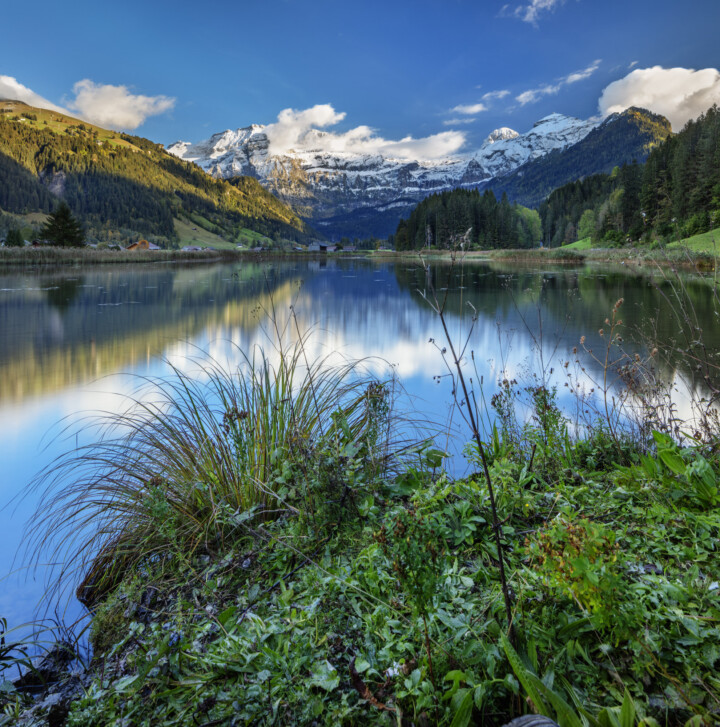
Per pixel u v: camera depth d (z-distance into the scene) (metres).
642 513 2.33
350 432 3.20
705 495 2.32
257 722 1.43
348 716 1.40
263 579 2.32
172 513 2.86
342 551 2.36
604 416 4.01
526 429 3.36
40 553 3.00
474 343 9.40
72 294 23.28
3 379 7.75
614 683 1.42
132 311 17.22
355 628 1.77
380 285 28.42
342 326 12.98
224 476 3.07
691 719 1.24
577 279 28.02
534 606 1.70
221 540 2.71
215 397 4.72
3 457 4.49
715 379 4.95
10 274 36.38
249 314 16.28
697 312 12.52
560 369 6.58
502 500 2.42
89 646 2.23
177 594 2.36
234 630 1.85
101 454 3.53
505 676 1.44
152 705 1.60
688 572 1.80
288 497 2.78
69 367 8.65
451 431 4.31
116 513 3.14
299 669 1.56
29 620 2.46
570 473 3.07
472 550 2.16
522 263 52.59
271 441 3.18
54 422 5.45
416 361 7.82
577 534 1.50
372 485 2.76
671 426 3.33
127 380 7.33
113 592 2.61
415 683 1.39
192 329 13.21
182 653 1.74
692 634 1.47
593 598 1.46
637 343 8.58
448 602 1.77
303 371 5.34
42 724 1.73
